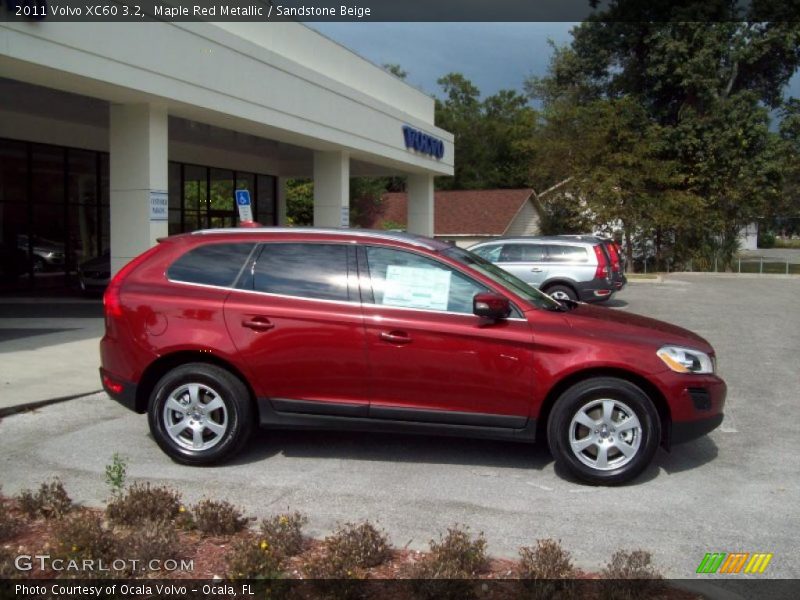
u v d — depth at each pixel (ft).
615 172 109.70
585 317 19.08
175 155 73.36
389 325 18.40
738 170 114.21
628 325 19.03
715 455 20.86
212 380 18.81
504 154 207.41
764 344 42.09
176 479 18.16
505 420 18.34
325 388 18.72
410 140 76.13
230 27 47.98
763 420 24.95
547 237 57.57
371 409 18.62
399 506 16.60
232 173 84.33
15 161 60.95
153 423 19.07
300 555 13.52
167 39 40.55
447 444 21.36
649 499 17.28
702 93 113.80
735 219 118.93
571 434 17.97
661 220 108.27
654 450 17.93
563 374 17.94
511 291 18.89
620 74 124.98
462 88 215.92
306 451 20.58
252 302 18.94
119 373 19.39
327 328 18.57
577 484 18.24
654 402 18.49
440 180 205.57
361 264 19.17
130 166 42.52
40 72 34.47
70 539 12.85
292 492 17.39
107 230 70.59
